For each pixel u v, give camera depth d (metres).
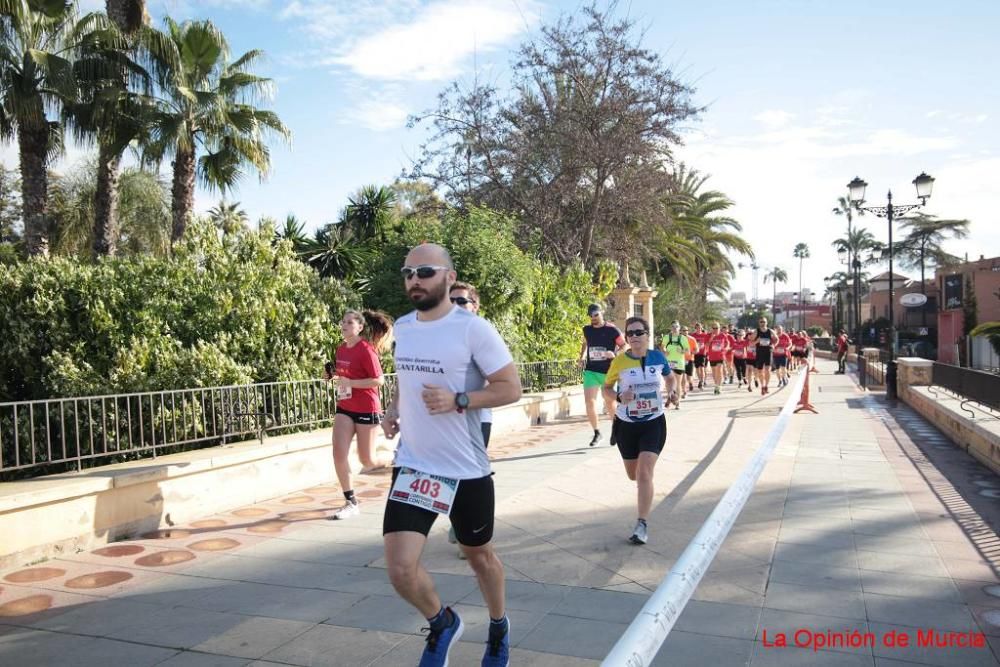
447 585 4.49
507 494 6.94
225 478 6.47
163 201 22.75
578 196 21.61
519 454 9.47
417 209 22.33
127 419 6.39
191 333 8.74
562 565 4.87
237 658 3.51
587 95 20.61
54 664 3.46
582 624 3.88
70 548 5.17
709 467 8.29
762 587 4.42
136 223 22.16
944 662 3.43
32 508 4.93
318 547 5.37
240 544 5.44
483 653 3.55
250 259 9.81
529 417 12.49
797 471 8.10
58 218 21.05
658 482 7.46
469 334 3.03
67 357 7.69
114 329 8.13
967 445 9.53
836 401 17.42
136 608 4.17
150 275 8.79
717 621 3.90
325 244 19.38
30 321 7.94
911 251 62.09
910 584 4.48
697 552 3.09
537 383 13.96
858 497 6.82
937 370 14.15
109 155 14.80
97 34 13.87
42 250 13.95
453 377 3.03
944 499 6.75
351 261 18.42
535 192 21.67
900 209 19.23
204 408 7.15
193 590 4.47
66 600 4.30
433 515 2.96
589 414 9.95
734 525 5.82
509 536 5.54
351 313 6.18
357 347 6.18
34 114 13.28
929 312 57.06
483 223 13.80
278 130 17.00
